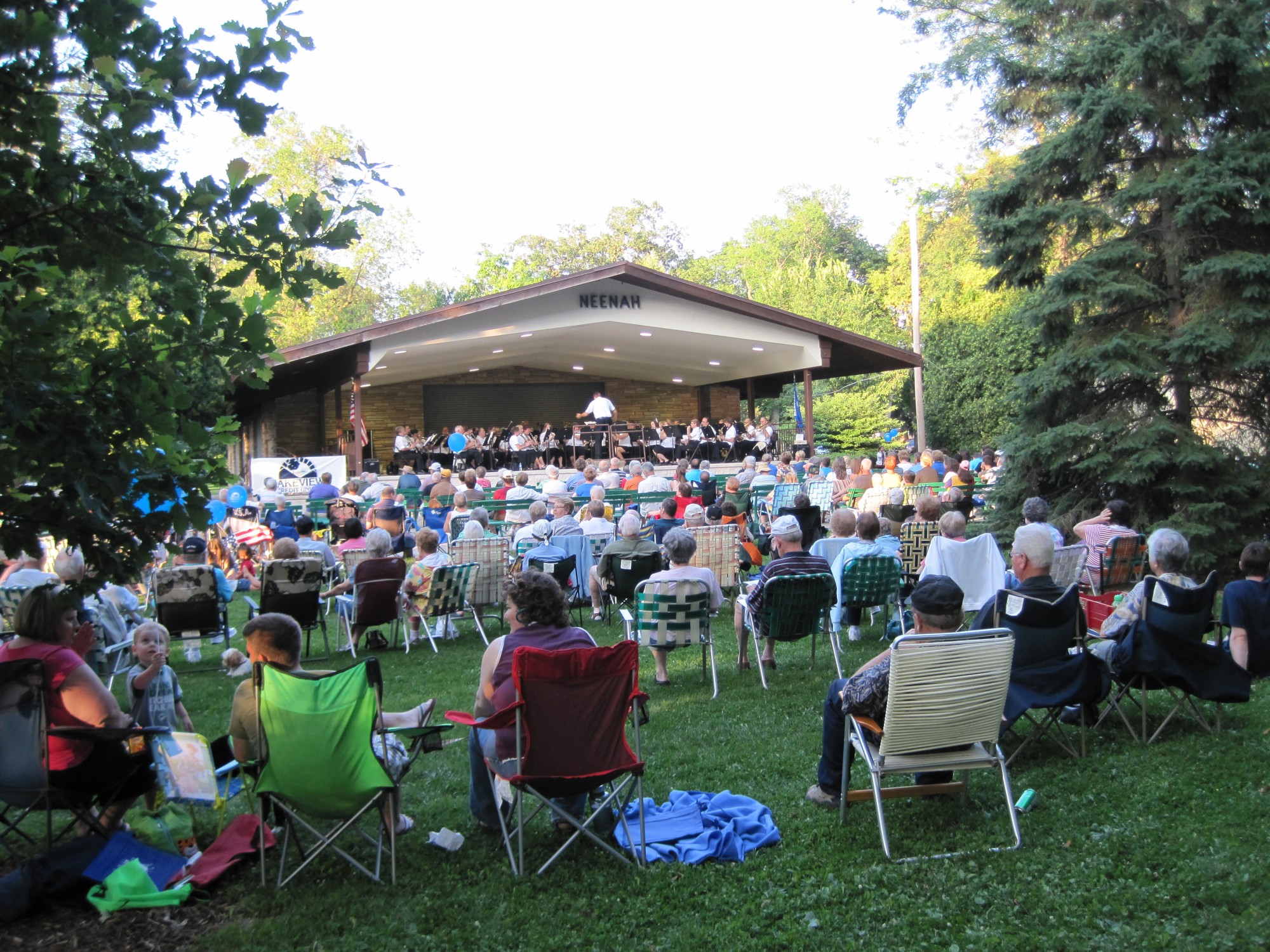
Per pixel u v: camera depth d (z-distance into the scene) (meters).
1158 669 4.84
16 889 3.59
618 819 4.21
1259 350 9.84
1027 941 3.23
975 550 7.20
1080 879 3.62
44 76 3.36
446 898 3.71
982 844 3.95
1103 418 11.02
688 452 26.11
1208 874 3.57
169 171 3.39
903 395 36.06
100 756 3.84
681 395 32.16
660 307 22.16
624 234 60.62
